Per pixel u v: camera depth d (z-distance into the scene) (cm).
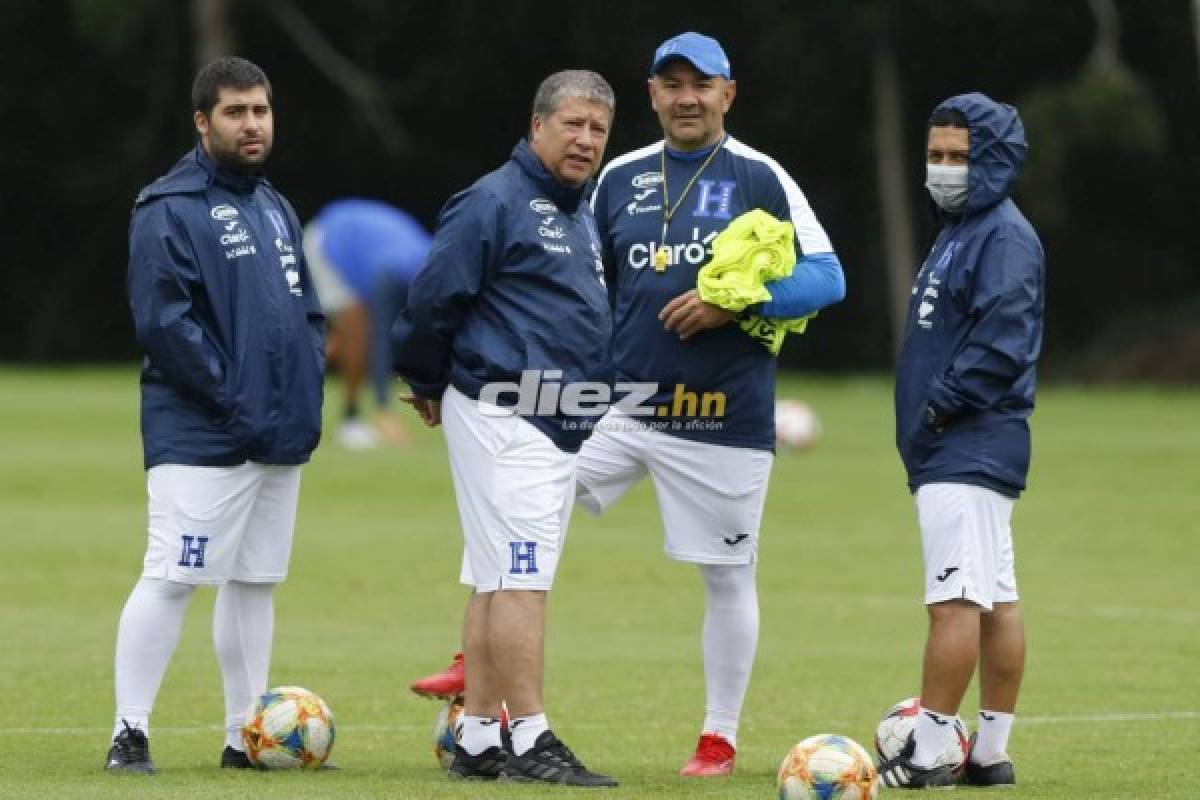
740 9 19225
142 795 3017
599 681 4600
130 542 7038
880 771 3356
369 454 9862
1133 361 18688
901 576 6531
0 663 4703
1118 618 5650
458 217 3312
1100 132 18212
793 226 3675
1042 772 3481
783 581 6406
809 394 15475
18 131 19912
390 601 5881
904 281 19312
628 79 19675
